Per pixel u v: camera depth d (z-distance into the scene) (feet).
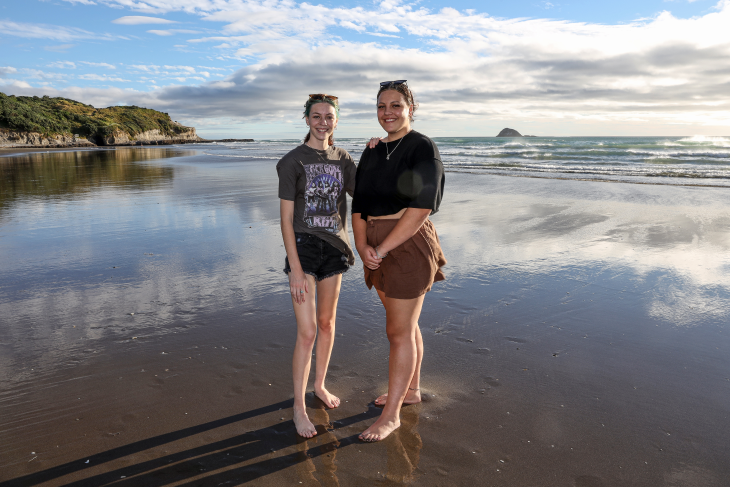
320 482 5.82
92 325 10.71
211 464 6.16
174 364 8.89
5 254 17.01
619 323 10.71
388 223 6.97
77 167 65.10
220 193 33.96
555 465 6.07
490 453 6.35
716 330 10.23
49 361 8.98
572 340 9.87
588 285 13.37
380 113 6.91
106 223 22.88
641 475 5.86
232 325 10.72
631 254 16.62
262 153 112.37
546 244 18.29
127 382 8.23
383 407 7.64
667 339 9.84
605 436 6.66
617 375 8.39
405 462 6.21
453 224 22.39
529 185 37.96
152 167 64.08
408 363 6.96
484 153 96.58
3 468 6.01
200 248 17.88
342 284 13.67
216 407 7.52
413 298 6.86
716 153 87.81
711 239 18.66
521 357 9.16
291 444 6.63
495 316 11.22
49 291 13.06
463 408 7.48
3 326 10.64
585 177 44.52
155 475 5.93
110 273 14.71
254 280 13.97
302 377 7.11
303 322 7.25
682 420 7.00
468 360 9.09
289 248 7.27
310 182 7.41
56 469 6.01
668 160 72.84
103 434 6.76
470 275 14.42
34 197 32.50
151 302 12.20
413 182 6.66
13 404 7.51
